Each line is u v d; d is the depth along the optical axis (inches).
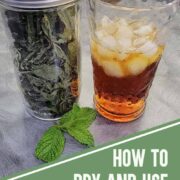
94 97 9.5
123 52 7.9
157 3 8.6
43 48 8.0
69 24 8.0
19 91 10.0
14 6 7.2
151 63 8.3
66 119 8.6
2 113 9.3
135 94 8.7
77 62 8.9
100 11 8.1
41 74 8.3
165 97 9.7
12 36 8.1
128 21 8.3
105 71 8.4
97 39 8.2
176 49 11.2
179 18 12.1
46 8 7.3
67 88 8.8
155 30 8.2
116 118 9.0
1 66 10.9
